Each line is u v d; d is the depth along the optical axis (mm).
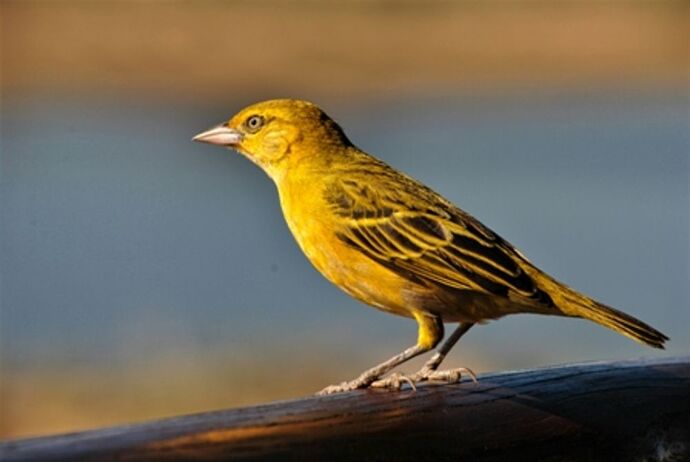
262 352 16500
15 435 13648
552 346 16578
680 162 28406
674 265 20344
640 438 5910
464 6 42531
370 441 5227
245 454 4840
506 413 5594
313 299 19203
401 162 29094
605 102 36750
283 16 40375
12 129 32219
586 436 5801
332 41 40344
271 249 21875
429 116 35438
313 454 5020
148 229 22891
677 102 36656
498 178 26641
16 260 20672
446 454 5414
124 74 37719
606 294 19047
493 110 35906
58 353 16406
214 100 37062
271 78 37969
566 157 29062
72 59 37438
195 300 18859
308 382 15445
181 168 27953
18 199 24828
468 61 40531
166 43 38250
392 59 39562
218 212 24266
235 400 14805
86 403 14609
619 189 25422
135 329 17391
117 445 4652
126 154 29422
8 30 38562
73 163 28234
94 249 21625
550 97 37406
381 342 17109
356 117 36375
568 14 42906
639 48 40500
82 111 34250
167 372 15680
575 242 21703
